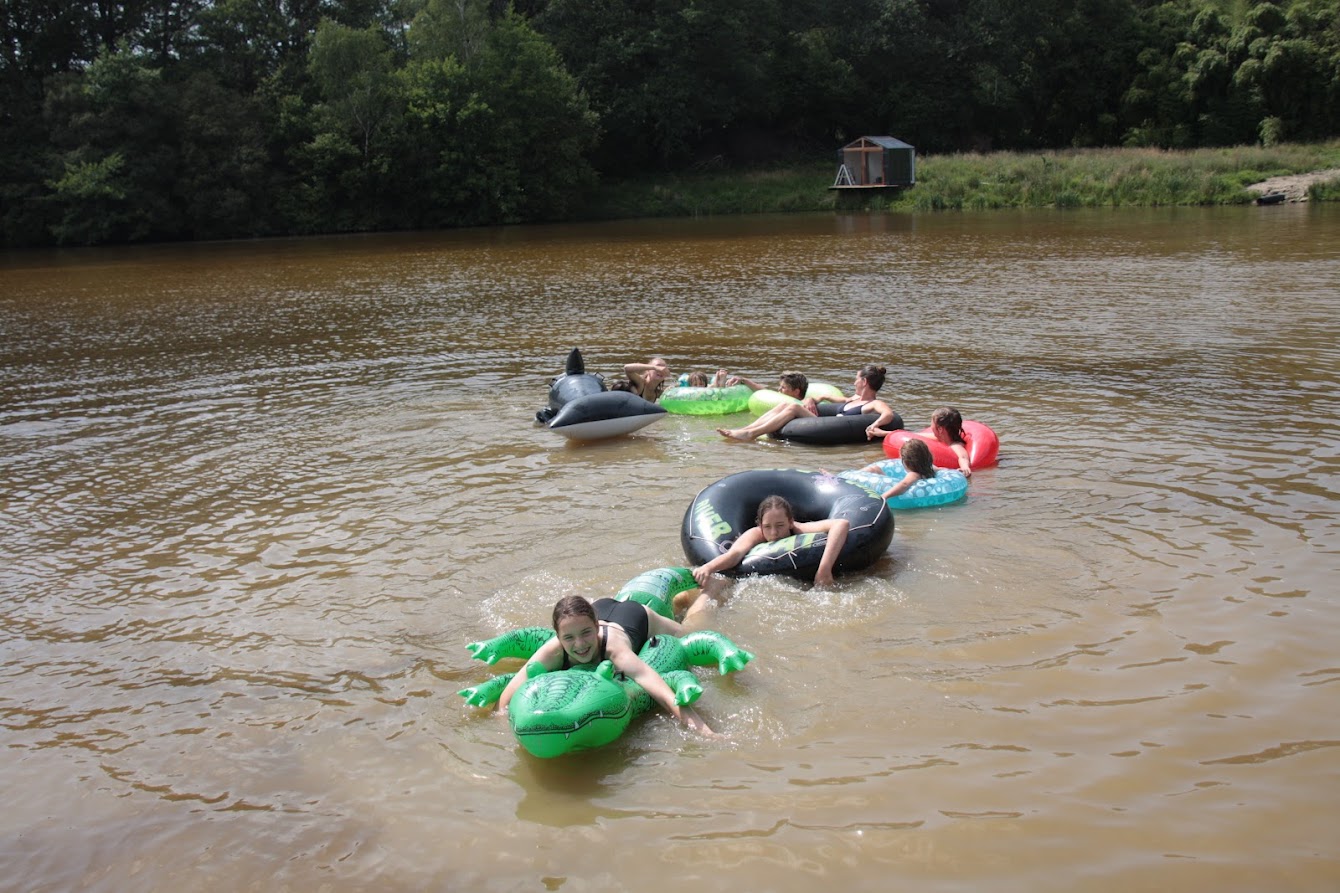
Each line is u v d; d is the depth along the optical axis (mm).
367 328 16094
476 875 3562
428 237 38656
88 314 19000
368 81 43844
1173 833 3625
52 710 4785
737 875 3494
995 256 23609
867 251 26172
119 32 43875
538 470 8234
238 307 19297
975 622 5297
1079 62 57969
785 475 6602
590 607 4605
